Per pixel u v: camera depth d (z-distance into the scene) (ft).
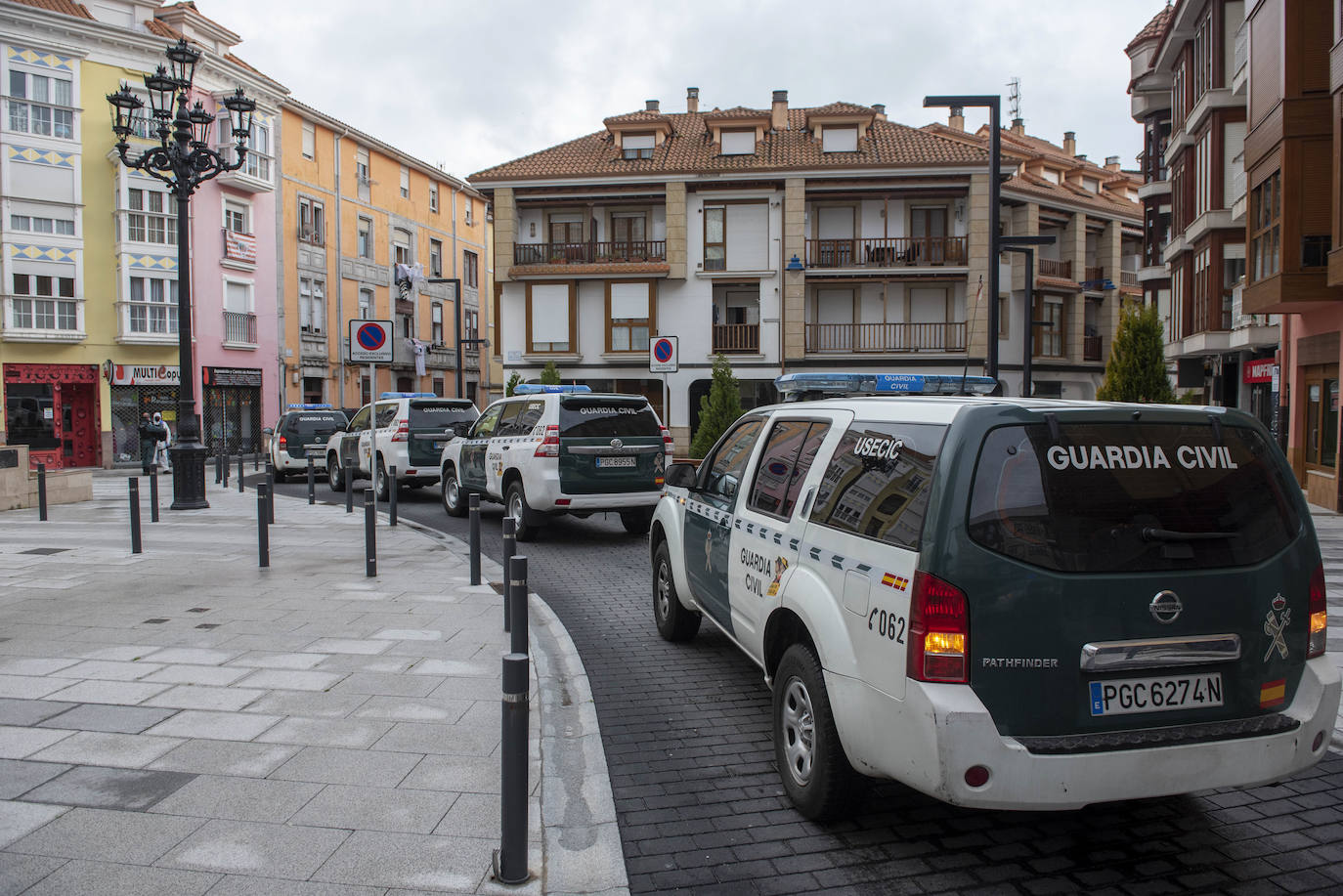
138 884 10.24
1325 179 51.01
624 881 10.65
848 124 112.78
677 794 13.29
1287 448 60.54
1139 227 132.98
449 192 165.07
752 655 15.19
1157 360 64.80
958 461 10.20
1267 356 70.28
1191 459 10.78
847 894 10.50
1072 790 9.78
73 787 12.86
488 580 29.01
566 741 15.24
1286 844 11.73
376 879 10.44
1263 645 10.68
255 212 115.85
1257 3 56.54
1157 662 10.20
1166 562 10.37
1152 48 96.84
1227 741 10.19
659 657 20.84
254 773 13.39
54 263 96.53
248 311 115.14
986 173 108.37
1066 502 10.24
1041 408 10.53
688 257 112.06
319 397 129.59
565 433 36.47
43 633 21.57
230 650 20.16
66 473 57.16
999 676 9.90
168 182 47.70
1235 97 68.64
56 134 96.48
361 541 37.29
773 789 13.51
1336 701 10.96
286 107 121.49
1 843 11.19
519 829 10.40
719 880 10.80
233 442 113.91
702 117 124.36
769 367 111.96
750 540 15.28
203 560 32.19
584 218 114.52
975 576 9.91
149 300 103.14
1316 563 11.15
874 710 10.67
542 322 113.50
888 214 112.78
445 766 13.74
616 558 34.94
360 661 19.35
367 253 140.87
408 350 149.38
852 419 13.05
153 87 46.68
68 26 95.66
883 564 10.78
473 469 43.98
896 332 113.19
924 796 13.26
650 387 114.11
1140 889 10.63
